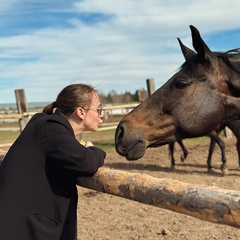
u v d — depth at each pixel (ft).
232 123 23.84
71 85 7.13
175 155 35.35
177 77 10.84
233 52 11.23
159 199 5.58
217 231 15.14
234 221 4.55
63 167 6.51
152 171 28.37
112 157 35.55
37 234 6.29
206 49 10.50
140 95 41.47
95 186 6.93
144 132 10.73
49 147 6.48
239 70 10.71
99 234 15.35
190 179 24.99
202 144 40.19
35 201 6.44
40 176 6.52
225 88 10.71
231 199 4.64
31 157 6.52
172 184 5.56
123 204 19.54
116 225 16.34
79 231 15.76
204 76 10.62
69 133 6.59
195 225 15.94
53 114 7.16
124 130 10.72
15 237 6.23
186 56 10.93
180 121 10.67
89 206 19.39
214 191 4.94
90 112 7.02
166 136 10.91
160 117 10.83
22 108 37.04
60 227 6.61
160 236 14.88
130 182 6.19
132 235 15.11
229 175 26.16
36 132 6.59
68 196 6.86
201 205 4.91
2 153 10.71
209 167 27.45
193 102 10.60
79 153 6.44
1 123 92.89
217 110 10.65
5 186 6.48
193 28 10.31
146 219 17.01
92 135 55.57
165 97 10.85
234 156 33.32
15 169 6.50
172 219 16.87
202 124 10.66
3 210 6.33
